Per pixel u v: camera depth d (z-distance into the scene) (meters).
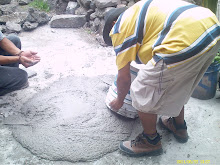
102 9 4.31
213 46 1.44
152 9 1.52
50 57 3.53
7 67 2.57
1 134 2.12
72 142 2.00
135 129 2.19
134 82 1.68
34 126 2.18
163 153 1.95
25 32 4.45
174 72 1.48
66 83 2.83
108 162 1.86
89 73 3.10
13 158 1.89
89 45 3.97
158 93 1.59
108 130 2.14
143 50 1.57
